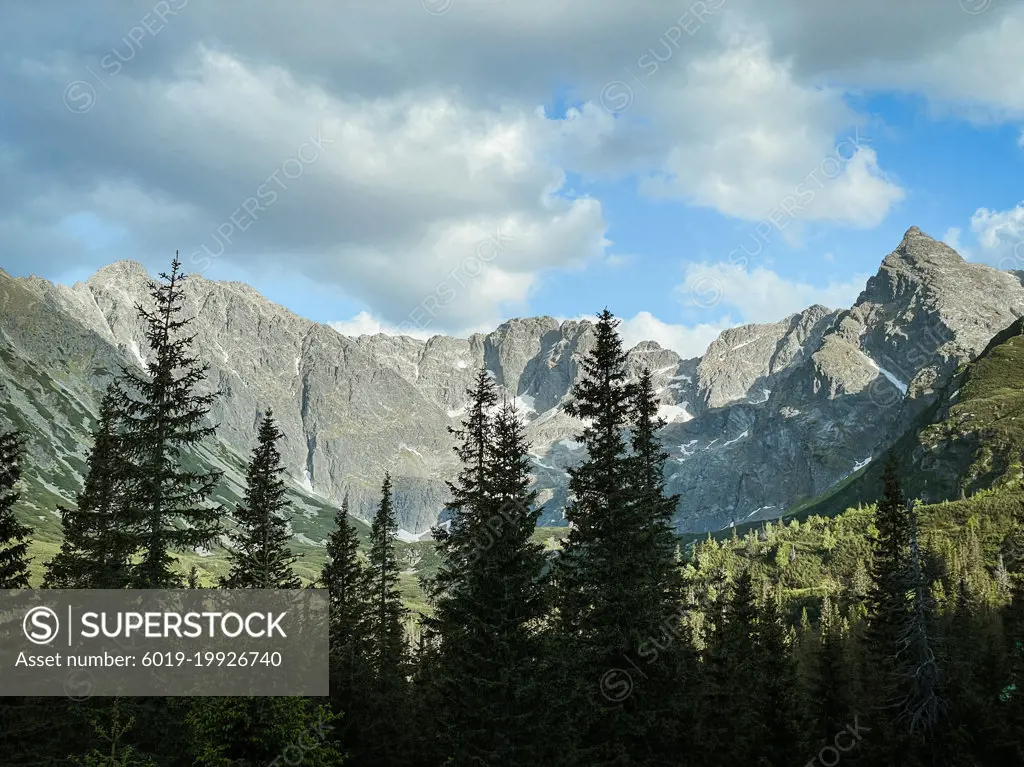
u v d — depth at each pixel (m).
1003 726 51.41
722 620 65.88
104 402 43.06
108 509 41.16
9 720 32.34
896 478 64.75
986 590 126.25
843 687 61.69
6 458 33.72
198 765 28.70
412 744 55.59
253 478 54.34
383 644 64.44
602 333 44.94
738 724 52.88
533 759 37.69
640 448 51.16
